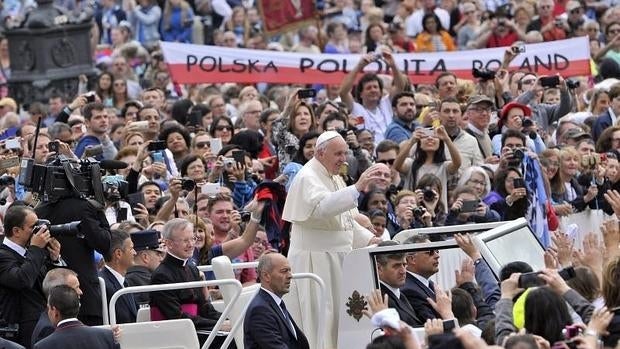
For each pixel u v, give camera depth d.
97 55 75.81
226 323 39.31
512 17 75.06
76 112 55.44
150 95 58.81
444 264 40.09
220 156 48.56
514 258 37.00
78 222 37.41
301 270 40.69
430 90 61.53
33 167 38.41
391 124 53.56
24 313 37.91
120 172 47.84
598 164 50.47
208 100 58.38
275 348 36.91
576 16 72.94
